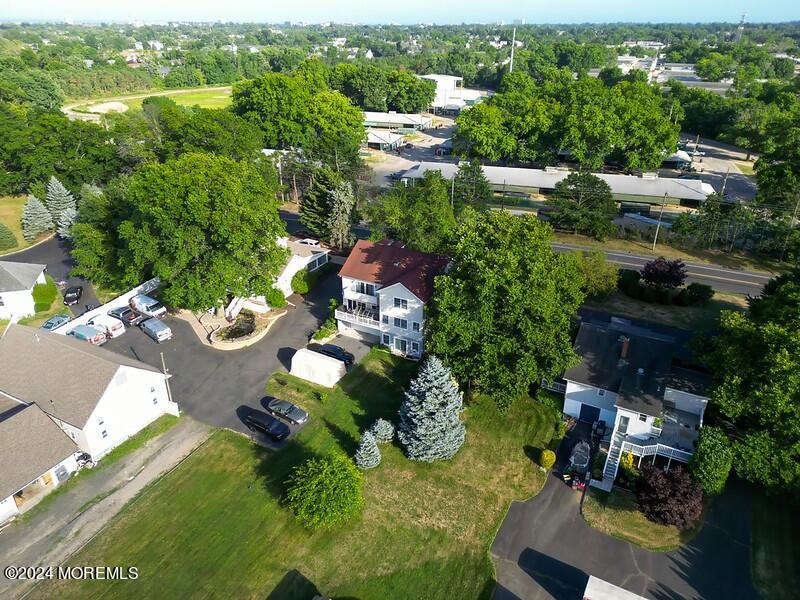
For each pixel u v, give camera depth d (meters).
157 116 111.75
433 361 37.81
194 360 49.66
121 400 39.34
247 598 29.41
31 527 33.38
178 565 31.17
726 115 127.44
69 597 29.27
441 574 30.73
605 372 40.50
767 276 63.69
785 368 31.33
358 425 41.72
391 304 48.12
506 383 38.53
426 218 59.97
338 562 31.42
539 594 29.55
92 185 79.38
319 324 55.31
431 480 36.88
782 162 83.56
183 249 50.34
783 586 29.70
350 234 71.56
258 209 55.28
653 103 109.12
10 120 88.38
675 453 35.19
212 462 38.31
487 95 181.00
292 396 44.84
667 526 33.19
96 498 35.47
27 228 74.19
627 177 88.88
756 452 32.91
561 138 97.94
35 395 39.16
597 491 35.66
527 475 37.22
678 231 71.88
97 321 54.31
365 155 118.56
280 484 36.44
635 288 58.69
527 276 38.78
